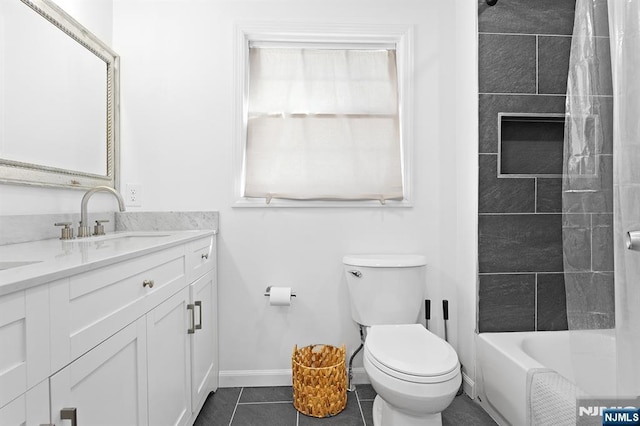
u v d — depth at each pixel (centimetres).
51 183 150
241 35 205
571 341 117
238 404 189
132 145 204
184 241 150
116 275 98
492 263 191
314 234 210
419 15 211
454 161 213
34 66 142
